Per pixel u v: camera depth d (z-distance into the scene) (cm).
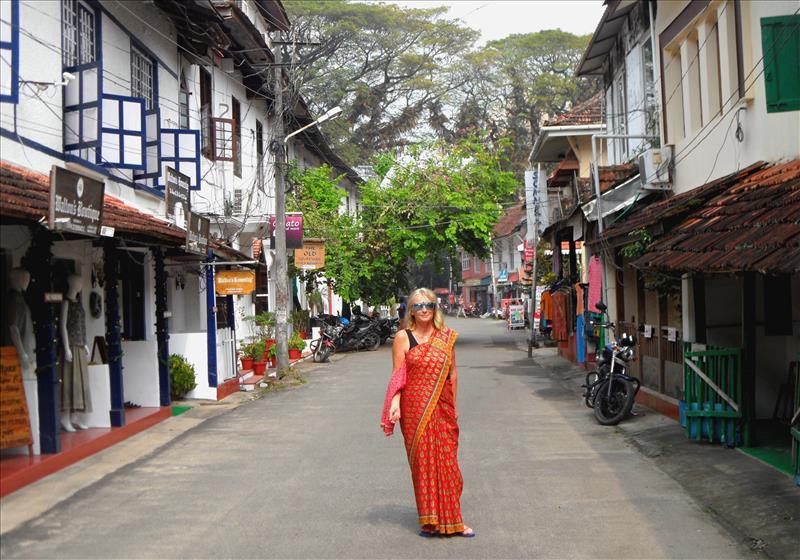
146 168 1234
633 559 609
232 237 1977
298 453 1023
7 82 890
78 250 1138
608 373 1265
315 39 4334
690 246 925
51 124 1036
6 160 908
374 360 2562
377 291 3203
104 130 1135
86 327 1162
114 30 1262
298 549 632
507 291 6531
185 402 1519
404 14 4884
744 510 723
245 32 1839
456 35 5066
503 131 5294
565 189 2853
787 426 1059
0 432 856
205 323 1742
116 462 962
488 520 714
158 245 1242
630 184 1561
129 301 1377
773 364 1097
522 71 5409
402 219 3125
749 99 1092
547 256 3494
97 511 744
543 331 2966
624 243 1318
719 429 989
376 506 763
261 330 2286
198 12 1484
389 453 1022
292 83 2002
